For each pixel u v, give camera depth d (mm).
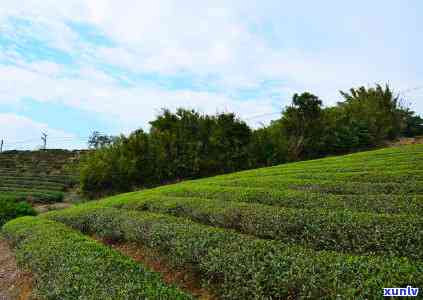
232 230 11117
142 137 34719
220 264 8492
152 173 33781
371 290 5969
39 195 36594
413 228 8781
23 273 11547
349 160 22922
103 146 36656
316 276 6859
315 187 15547
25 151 75375
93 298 6867
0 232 19875
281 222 10898
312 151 35562
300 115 34812
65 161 62094
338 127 36250
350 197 12797
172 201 15922
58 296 7641
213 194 16719
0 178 50031
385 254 8336
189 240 10156
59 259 9656
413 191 13242
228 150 33969
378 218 9672
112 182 33875
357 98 41438
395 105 40094
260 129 35875
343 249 9219
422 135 42125
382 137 38125
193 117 35656
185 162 33562
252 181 18969
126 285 7375
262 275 7488
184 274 10102
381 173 16406
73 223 16594
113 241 14469
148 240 12023
